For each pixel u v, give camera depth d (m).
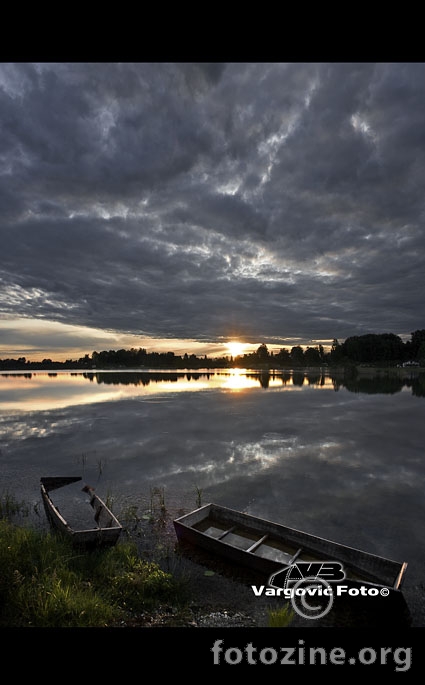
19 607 7.33
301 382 87.69
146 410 38.66
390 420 32.56
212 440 25.00
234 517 11.64
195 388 69.31
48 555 9.40
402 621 7.98
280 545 10.48
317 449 22.70
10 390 64.62
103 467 19.11
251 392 59.72
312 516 13.47
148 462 20.00
